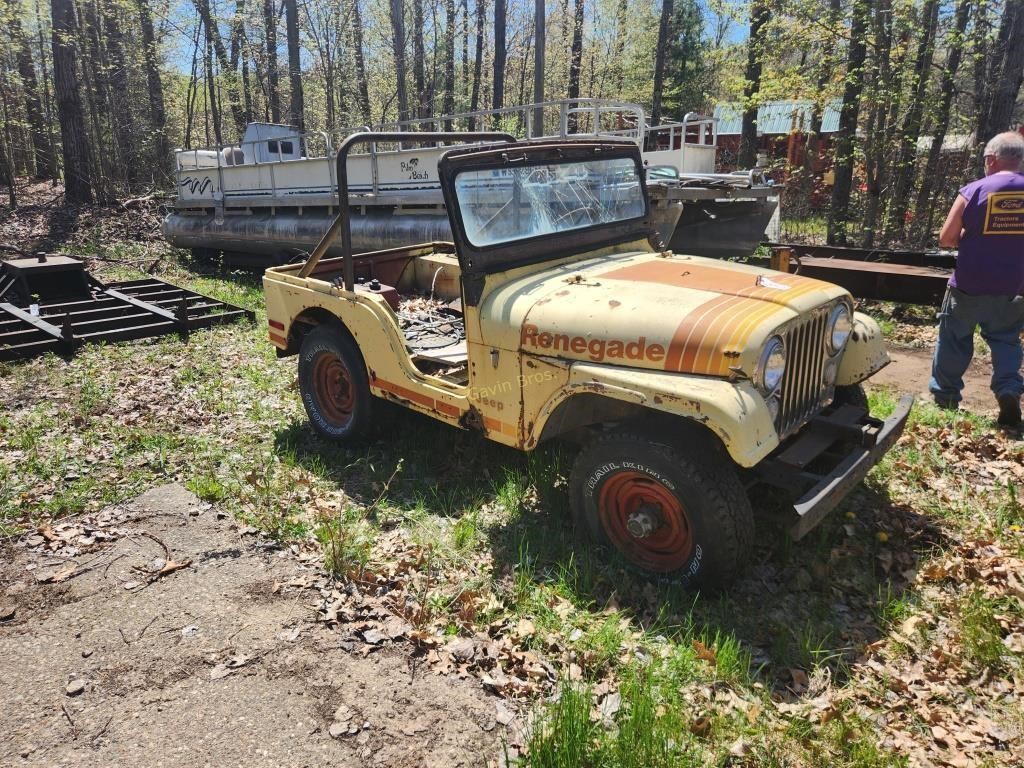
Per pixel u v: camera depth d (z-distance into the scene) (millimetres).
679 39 31391
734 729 2562
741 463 2766
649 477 3148
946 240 4992
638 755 2371
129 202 17891
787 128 23484
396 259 6062
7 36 18188
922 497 4105
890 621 3143
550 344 3361
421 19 24328
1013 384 4852
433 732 2543
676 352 3016
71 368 6672
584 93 35906
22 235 14945
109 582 3447
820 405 3527
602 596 3316
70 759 2445
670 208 8266
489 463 4559
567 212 4117
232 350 7312
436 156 9203
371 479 4496
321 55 26062
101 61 19453
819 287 3447
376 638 3025
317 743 2502
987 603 3166
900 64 12555
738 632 3068
